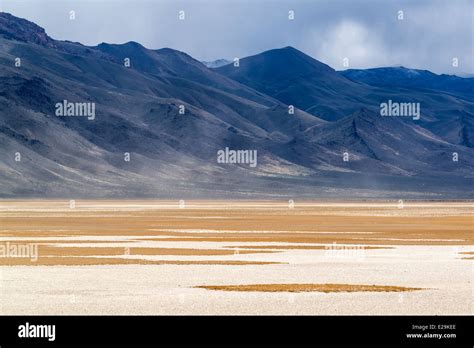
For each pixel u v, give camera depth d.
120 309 66.19
